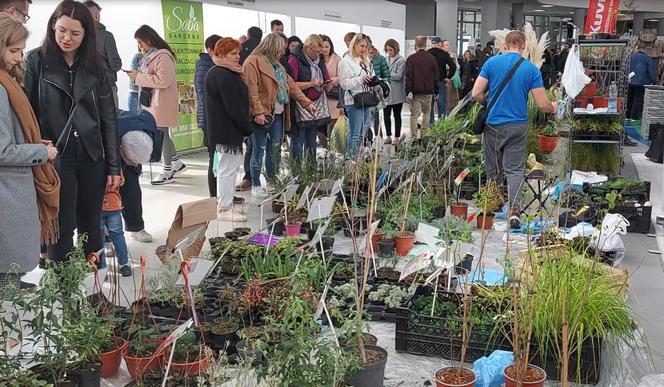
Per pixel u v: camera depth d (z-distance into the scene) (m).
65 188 3.89
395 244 4.92
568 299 3.06
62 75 3.82
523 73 5.87
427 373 3.27
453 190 6.51
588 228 4.97
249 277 3.97
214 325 3.45
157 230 5.98
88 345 2.90
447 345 3.40
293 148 7.46
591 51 8.61
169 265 3.84
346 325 2.85
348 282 4.16
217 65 5.89
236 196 7.13
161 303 3.73
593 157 8.20
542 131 9.15
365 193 5.94
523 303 3.11
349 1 12.91
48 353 2.76
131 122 4.97
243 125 5.98
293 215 5.60
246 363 2.81
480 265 4.09
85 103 3.89
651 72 14.33
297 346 2.47
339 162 6.84
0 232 3.23
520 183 5.96
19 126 3.30
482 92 6.12
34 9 7.25
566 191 5.90
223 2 8.74
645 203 6.12
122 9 8.53
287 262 3.92
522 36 6.06
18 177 3.27
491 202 5.61
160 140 5.15
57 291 2.80
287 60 7.52
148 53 7.08
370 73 8.02
